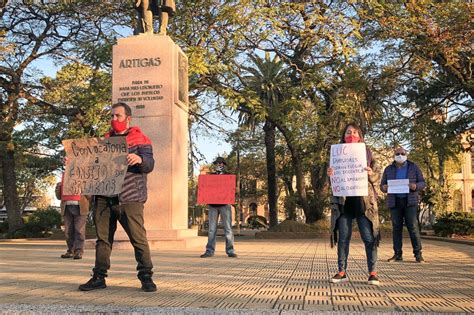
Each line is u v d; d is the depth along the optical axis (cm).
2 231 2959
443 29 1838
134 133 588
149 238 1262
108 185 564
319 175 2734
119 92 1339
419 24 1869
